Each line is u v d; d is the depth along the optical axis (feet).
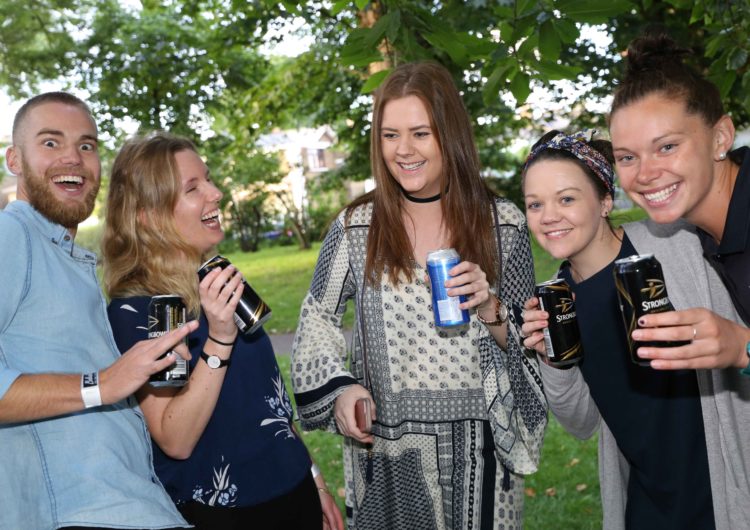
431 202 7.56
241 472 6.56
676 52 5.52
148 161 6.88
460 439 7.45
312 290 7.93
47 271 5.80
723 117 5.49
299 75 40.68
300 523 6.85
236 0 13.02
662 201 5.52
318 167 130.72
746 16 9.70
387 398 7.52
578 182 6.36
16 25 39.24
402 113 7.19
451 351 7.43
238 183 92.79
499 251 7.51
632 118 5.46
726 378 5.99
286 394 7.23
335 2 10.37
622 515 6.99
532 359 7.27
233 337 6.35
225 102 43.83
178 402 6.27
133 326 6.40
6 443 5.44
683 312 5.06
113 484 5.73
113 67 37.88
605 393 6.69
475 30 18.44
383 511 7.70
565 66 9.04
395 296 7.53
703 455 6.30
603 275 6.56
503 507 7.39
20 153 6.10
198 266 7.02
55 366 5.66
